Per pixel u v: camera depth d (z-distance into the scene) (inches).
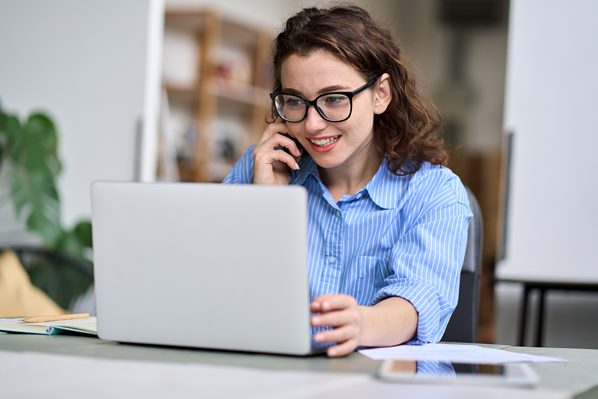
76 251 171.8
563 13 158.7
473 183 448.5
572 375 49.9
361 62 71.1
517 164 160.7
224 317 53.8
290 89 71.2
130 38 186.9
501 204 161.9
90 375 44.4
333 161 72.2
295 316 52.2
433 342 65.1
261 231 52.4
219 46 283.9
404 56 78.9
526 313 150.5
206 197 53.6
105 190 56.4
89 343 58.6
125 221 55.9
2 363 48.1
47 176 175.8
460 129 463.5
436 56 467.2
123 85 187.0
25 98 194.2
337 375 45.9
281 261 52.2
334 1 82.5
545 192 159.2
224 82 270.5
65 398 38.2
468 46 465.1
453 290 69.3
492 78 460.8
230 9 292.4
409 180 77.3
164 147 244.2
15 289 143.9
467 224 74.3
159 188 54.9
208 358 51.7
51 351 53.4
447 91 467.8
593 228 156.9
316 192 80.0
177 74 263.6
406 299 64.0
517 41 161.0
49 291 168.9
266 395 39.4
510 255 161.2
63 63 191.5
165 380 43.1
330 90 70.0
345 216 77.4
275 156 80.1
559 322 161.0
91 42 189.9
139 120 185.3
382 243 75.9
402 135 77.7
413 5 453.7
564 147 158.6
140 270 55.9
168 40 260.2
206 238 53.7
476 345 65.6
